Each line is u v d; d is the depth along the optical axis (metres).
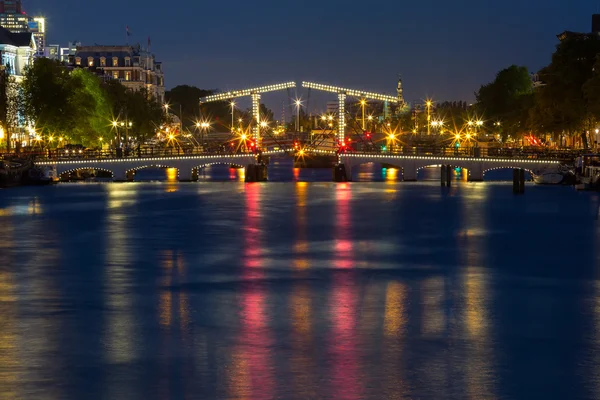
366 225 113.06
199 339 49.91
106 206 140.25
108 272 73.75
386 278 71.31
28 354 46.75
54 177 195.25
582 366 45.09
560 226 112.19
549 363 45.59
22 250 87.69
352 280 70.19
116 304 59.75
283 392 41.09
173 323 53.81
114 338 50.09
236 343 49.03
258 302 60.59
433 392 41.28
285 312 57.09
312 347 48.22
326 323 53.88
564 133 192.12
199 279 70.44
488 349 48.16
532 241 96.81
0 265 77.50
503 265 78.75
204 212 130.25
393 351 47.53
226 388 41.59
